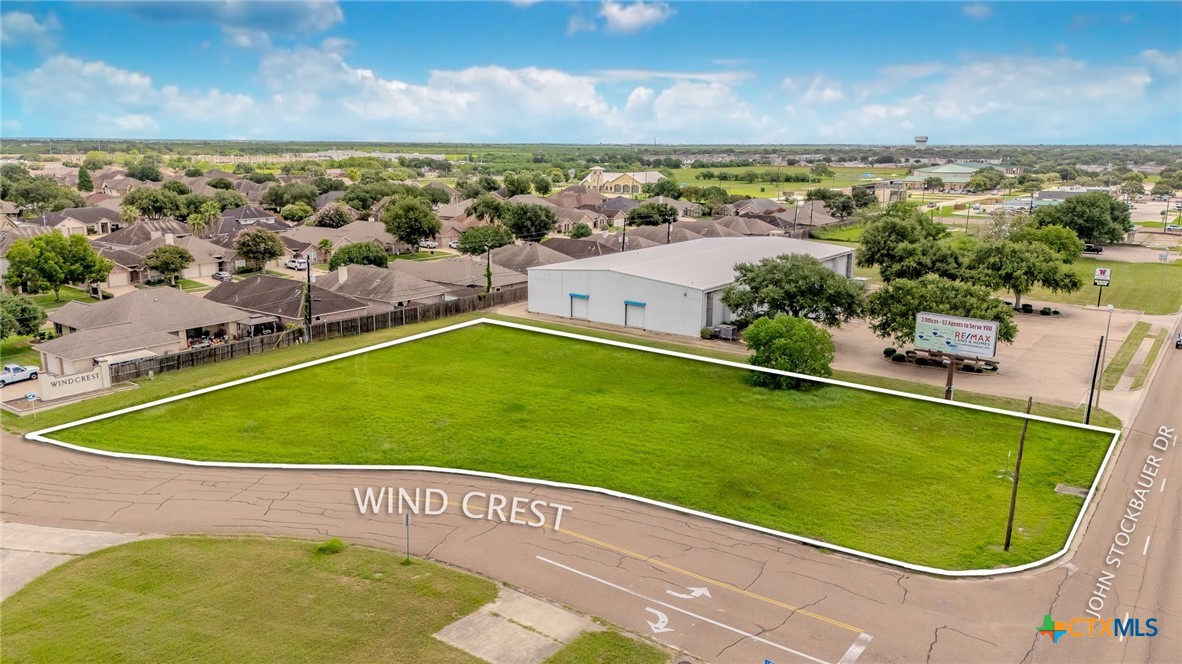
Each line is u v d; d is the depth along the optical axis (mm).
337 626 23891
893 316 53875
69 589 25719
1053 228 89875
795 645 23406
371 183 169250
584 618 24641
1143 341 61750
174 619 24062
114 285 83938
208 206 118875
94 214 123125
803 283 55875
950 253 74500
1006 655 22969
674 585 26609
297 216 133125
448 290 76375
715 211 155500
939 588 26594
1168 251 114875
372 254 85688
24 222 120688
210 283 88500
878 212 139500
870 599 25906
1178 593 26391
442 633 23641
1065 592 26406
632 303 65500
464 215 131875
